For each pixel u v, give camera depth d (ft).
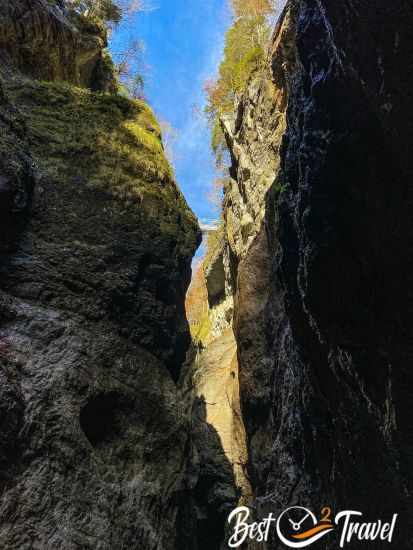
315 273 19.86
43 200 19.77
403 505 18.48
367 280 17.51
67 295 18.78
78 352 17.61
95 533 14.90
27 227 18.76
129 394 19.54
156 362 22.29
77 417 16.26
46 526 13.41
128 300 21.11
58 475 14.52
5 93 21.68
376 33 13.93
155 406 20.79
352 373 19.57
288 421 31.50
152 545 17.94
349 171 16.85
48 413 15.16
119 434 18.97
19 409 13.92
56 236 19.53
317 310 20.75
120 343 20.18
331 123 17.53
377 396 18.20
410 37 12.91
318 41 18.12
